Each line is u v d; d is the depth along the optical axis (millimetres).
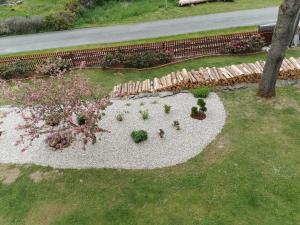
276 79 15211
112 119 14945
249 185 11219
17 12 35781
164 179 11859
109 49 20766
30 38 29453
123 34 27469
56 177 12523
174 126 14039
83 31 29516
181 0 33219
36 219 10992
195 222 10211
